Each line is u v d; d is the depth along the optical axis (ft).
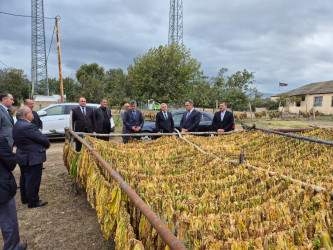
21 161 12.53
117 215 6.56
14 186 8.65
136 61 62.80
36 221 11.93
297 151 12.62
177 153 13.12
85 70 195.52
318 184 6.81
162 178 8.43
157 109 73.26
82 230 11.16
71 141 16.37
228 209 6.02
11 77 97.30
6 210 8.62
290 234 4.53
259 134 16.10
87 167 11.14
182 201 6.39
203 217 5.27
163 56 61.62
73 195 15.05
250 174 8.23
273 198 6.32
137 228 6.70
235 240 4.43
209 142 15.24
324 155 11.05
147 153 13.33
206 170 9.61
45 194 15.23
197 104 75.61
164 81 60.90
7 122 15.17
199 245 4.53
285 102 118.11
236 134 17.29
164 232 4.10
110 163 10.54
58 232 10.98
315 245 4.41
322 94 103.81
